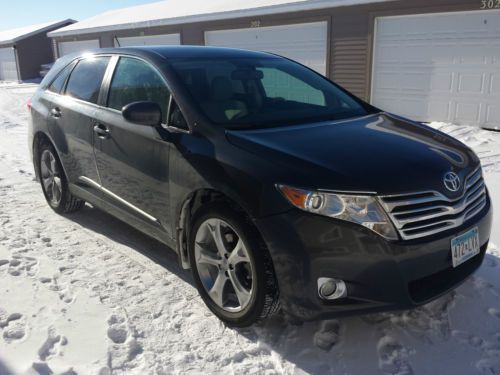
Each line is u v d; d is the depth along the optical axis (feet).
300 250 8.09
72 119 13.93
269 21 43.04
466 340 9.11
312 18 39.99
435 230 8.51
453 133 30.76
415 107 36.04
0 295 10.48
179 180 10.06
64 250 12.93
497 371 8.28
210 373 8.23
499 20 30.78
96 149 12.92
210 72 11.67
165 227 10.98
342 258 8.00
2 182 19.81
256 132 9.87
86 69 14.37
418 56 35.01
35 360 8.34
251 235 8.66
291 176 8.33
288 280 8.30
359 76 38.40
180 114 10.57
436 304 10.25
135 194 11.75
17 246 13.08
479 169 10.11
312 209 8.05
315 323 9.61
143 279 11.38
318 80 13.47
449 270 9.05
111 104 12.67
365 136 9.94
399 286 8.18
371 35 36.73
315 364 8.47
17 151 26.78
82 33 68.44
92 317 9.73
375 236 7.97
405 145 9.59
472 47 32.32
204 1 60.70
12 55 95.55
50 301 10.30
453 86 33.76
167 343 9.00
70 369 8.14
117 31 61.77
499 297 10.47
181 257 10.68
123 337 9.13
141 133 11.12
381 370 8.32
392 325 9.56
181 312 10.02
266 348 8.88
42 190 16.98
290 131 10.01
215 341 9.09
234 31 46.52
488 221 9.78
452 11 32.50
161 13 59.98
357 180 8.13
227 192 8.93
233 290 9.64
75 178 14.35
